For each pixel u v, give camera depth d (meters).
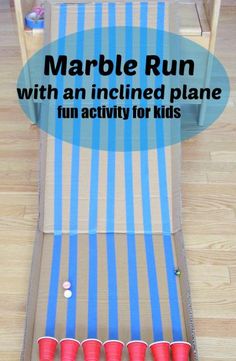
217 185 2.04
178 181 1.82
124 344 1.44
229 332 1.55
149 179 1.83
